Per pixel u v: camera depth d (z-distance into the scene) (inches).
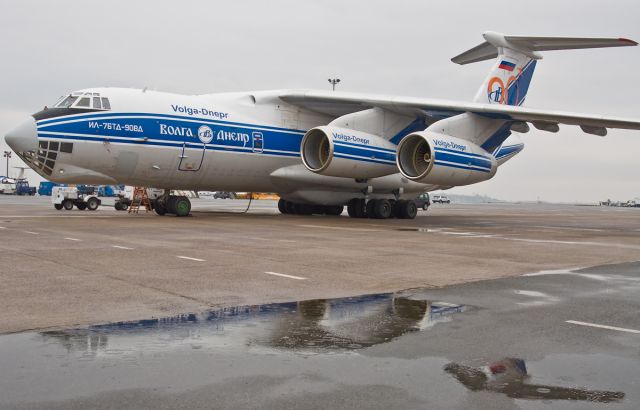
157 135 646.5
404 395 119.0
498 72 739.4
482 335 165.2
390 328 171.8
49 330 164.4
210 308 195.5
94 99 622.2
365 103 689.0
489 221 838.5
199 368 133.8
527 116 608.4
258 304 203.2
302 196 793.6
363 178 721.6
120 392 118.7
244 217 760.3
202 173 696.4
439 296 222.2
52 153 599.2
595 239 496.1
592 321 183.8
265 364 137.2
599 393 121.0
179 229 515.8
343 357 143.3
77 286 230.5
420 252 368.8
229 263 301.0
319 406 112.8
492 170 690.8
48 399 114.8
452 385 124.8
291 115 761.0
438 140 631.2
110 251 342.6
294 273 272.5
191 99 689.0
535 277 272.2
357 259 326.6
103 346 149.6
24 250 342.3
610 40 618.8
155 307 195.8
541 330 171.8
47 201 1587.1
